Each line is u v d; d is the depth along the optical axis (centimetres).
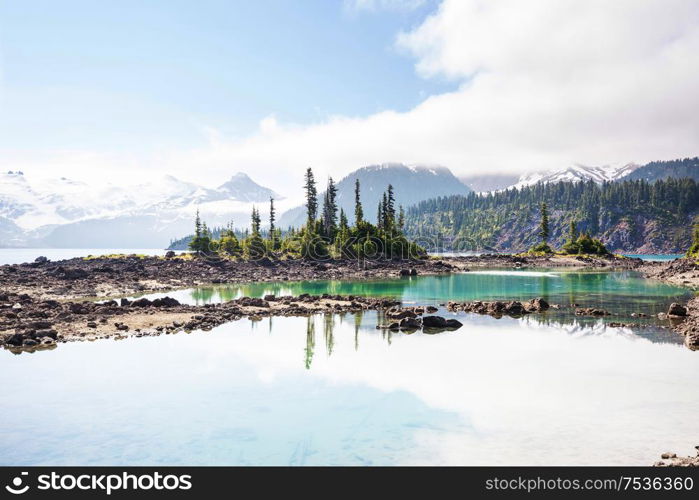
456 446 1627
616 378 2402
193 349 3064
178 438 1702
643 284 7931
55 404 2036
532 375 2469
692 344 3133
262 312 4669
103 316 4169
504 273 11050
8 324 3653
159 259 10612
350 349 3105
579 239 17225
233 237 12862
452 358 2853
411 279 9300
